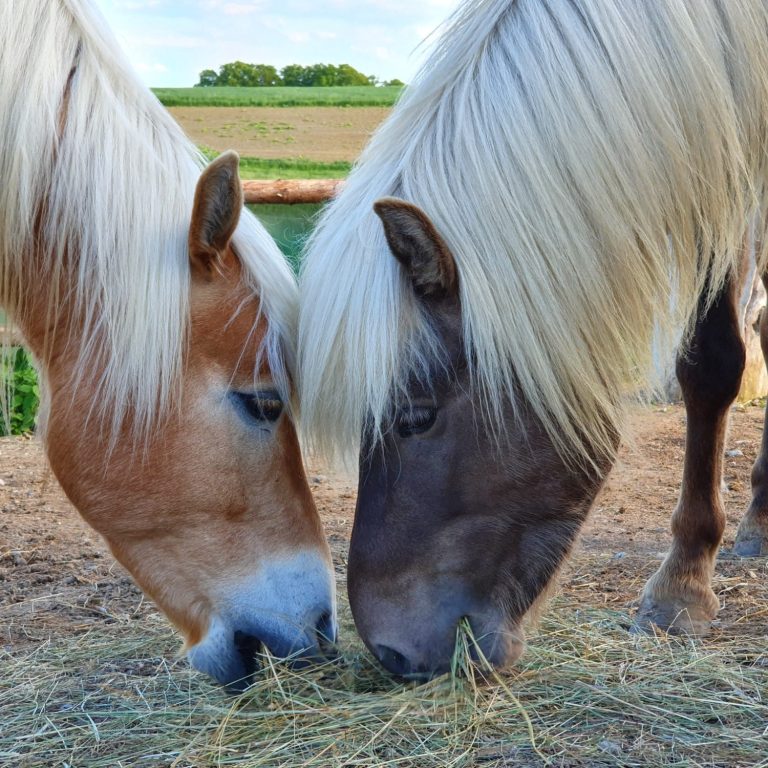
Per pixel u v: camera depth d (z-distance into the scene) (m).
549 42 2.24
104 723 2.34
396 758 2.07
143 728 2.30
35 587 3.45
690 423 2.98
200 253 2.22
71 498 2.35
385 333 2.10
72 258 2.28
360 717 2.21
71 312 2.30
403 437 2.22
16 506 4.52
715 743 2.14
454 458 2.21
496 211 2.15
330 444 2.22
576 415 2.20
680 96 2.26
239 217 2.20
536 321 2.15
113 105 2.34
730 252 2.42
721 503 2.99
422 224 2.04
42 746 2.23
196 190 2.14
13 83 2.26
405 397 2.17
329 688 2.36
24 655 2.80
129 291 2.22
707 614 2.93
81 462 2.28
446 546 2.24
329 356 2.12
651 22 2.27
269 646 2.31
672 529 3.03
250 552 2.30
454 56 2.35
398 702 2.24
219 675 2.33
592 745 2.13
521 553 2.31
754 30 2.35
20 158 2.25
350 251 2.15
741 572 3.44
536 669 2.48
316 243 2.26
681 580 2.95
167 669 2.64
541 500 2.28
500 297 2.13
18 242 2.29
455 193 2.18
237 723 2.24
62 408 2.30
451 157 2.22
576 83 2.20
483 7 2.38
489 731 2.19
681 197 2.28
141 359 2.21
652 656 2.61
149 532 2.29
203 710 2.35
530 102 2.21
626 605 3.14
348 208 2.27
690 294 2.40
